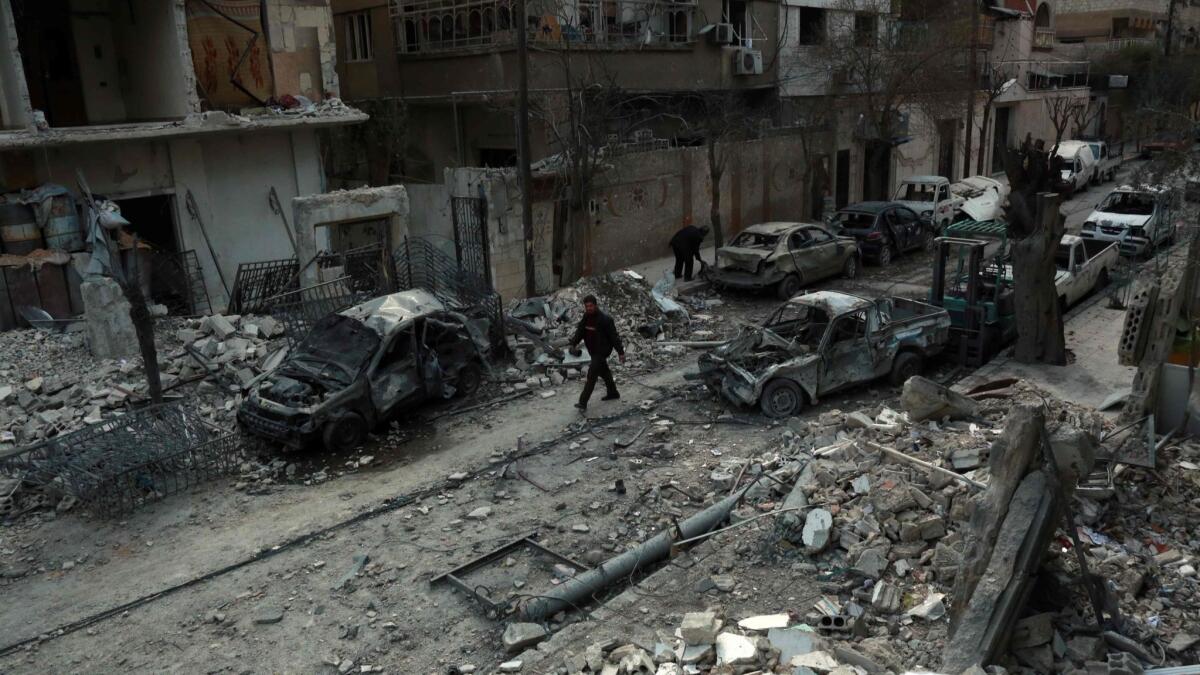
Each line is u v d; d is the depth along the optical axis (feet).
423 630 25.98
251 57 63.36
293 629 26.25
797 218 95.71
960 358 47.96
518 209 63.82
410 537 31.40
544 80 70.08
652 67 79.56
